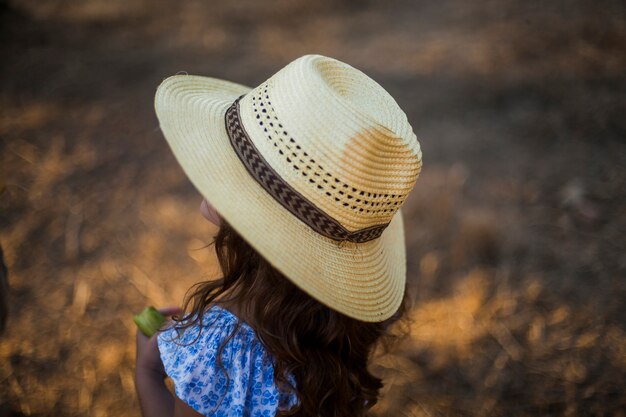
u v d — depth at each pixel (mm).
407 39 6355
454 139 4539
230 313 1403
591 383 2750
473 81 5375
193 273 3330
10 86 5199
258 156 1335
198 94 1682
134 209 3797
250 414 1394
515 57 5750
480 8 7129
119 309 3094
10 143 4344
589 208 3770
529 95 5121
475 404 2684
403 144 1375
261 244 1275
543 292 3217
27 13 7082
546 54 5805
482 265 3383
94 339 2926
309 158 1291
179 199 3904
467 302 3137
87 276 3277
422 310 3107
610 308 3117
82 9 7383
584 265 3375
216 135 1465
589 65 5555
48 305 3086
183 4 7652
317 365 1402
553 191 3951
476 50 5941
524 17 6699
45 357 2816
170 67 5695
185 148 1398
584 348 2914
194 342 1380
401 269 1818
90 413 2596
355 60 5867
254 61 5883
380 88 1595
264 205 1339
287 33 6633
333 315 1411
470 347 2926
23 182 3936
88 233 3570
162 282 3266
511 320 3062
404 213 3727
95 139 4473
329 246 1392
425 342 2945
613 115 4762
